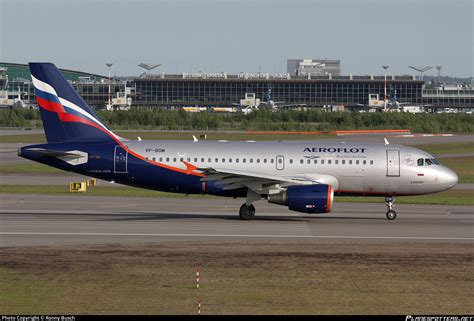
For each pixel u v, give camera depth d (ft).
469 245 381.19
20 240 380.17
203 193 488.85
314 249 362.74
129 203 570.46
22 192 636.48
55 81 492.13
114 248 357.82
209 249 358.64
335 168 486.79
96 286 280.72
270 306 255.91
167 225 443.73
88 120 494.18
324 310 250.98
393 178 487.61
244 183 472.03
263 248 363.76
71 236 394.93
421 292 278.26
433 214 527.81
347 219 491.31
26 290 273.54
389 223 471.21
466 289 283.79
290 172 485.97
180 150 490.08
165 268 312.50
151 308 250.98
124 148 488.85
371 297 269.85
